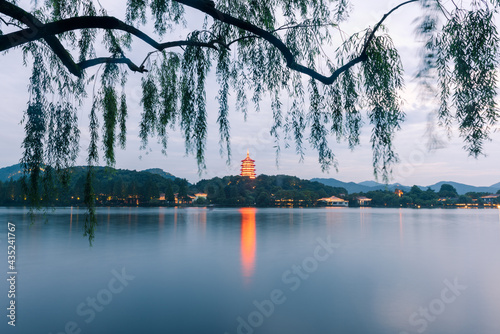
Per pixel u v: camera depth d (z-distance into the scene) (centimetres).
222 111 411
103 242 3781
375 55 355
